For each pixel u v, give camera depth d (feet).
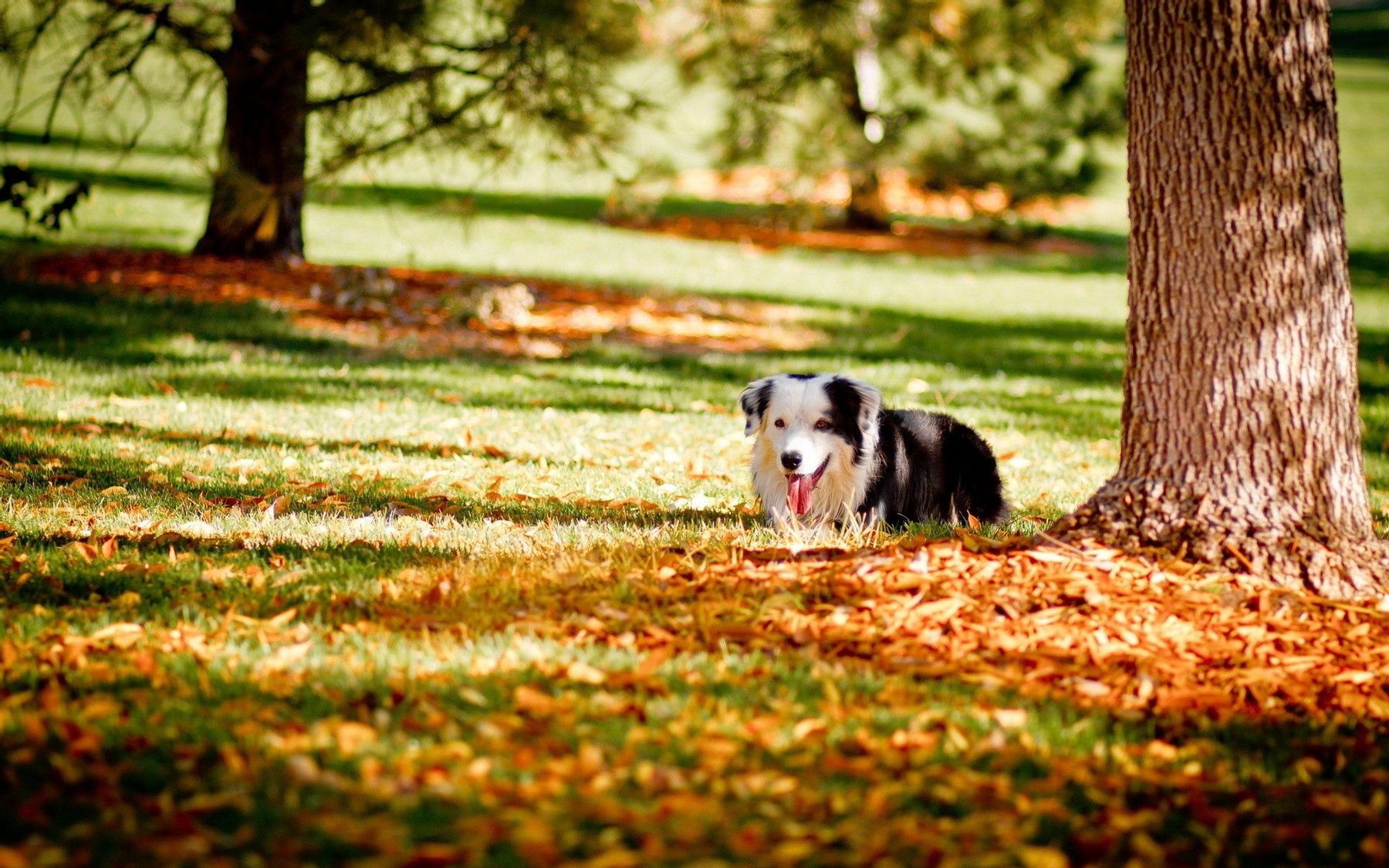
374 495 24.17
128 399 31.99
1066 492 27.53
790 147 68.95
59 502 21.86
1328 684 14.73
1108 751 12.91
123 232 62.08
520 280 56.65
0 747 11.97
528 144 43.55
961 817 11.46
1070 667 14.78
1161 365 17.79
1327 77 17.07
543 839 10.39
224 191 42.24
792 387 21.42
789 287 66.49
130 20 38.32
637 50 45.78
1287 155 16.78
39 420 28.86
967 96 78.95
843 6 51.65
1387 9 218.38
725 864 10.21
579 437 30.78
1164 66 17.19
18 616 15.64
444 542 20.40
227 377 35.53
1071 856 11.03
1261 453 17.28
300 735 12.37
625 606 16.46
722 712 13.25
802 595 16.74
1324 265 17.11
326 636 15.31
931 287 71.15
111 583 17.33
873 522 21.15
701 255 74.84
